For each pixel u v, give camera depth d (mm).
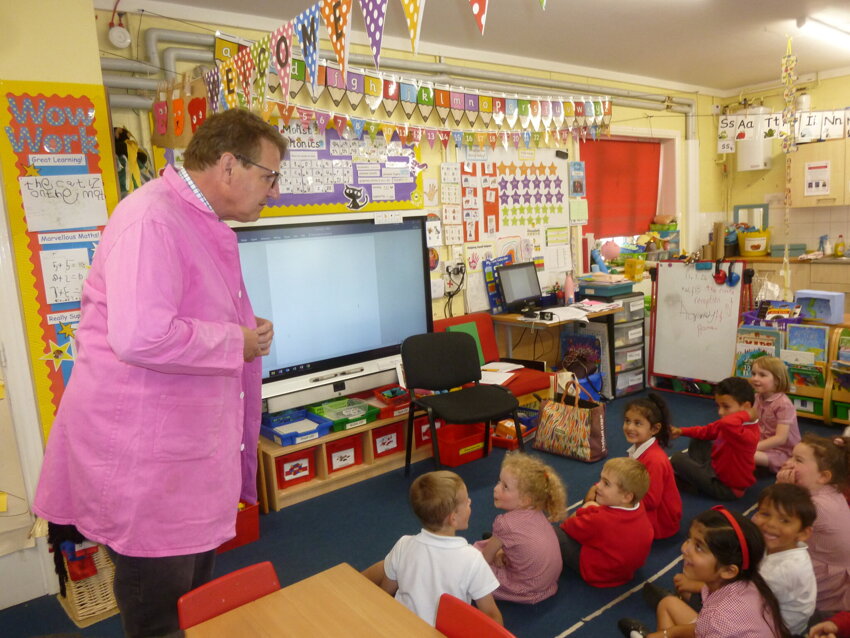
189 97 2473
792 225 6406
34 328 2281
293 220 3410
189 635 1107
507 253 4688
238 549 2725
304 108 2967
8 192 2195
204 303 1335
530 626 2125
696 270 4461
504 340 4758
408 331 3801
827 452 2080
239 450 1440
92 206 2334
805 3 3688
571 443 3523
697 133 6348
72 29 2254
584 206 5277
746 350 4102
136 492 1275
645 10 3666
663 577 2377
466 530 2785
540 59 4762
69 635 973
